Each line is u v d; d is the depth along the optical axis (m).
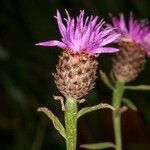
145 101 0.40
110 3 0.40
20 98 0.39
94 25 0.22
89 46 0.21
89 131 0.40
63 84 0.21
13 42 0.42
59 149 0.38
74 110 0.22
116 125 0.27
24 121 0.39
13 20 0.42
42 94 0.40
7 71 0.39
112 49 0.21
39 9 0.40
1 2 0.42
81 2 0.41
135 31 0.28
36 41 0.41
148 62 0.39
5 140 0.40
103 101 0.41
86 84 0.21
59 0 0.41
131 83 0.39
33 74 0.40
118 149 0.27
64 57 0.22
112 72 0.28
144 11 0.42
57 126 0.21
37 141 0.37
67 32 0.21
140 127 0.48
